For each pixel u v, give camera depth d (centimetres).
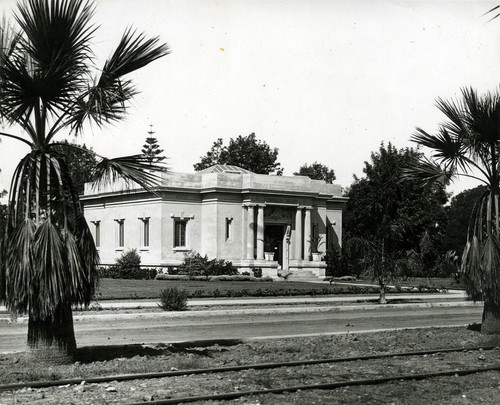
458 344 1714
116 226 5691
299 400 1022
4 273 1281
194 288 3894
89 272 1352
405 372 1294
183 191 5222
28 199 1287
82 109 1341
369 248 3241
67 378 1191
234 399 1027
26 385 1100
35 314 1302
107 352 1508
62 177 1363
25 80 1273
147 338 1839
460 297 3728
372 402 1030
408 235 4816
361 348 1641
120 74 1365
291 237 5597
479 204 1906
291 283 4738
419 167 2052
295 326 2219
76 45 1300
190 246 5272
